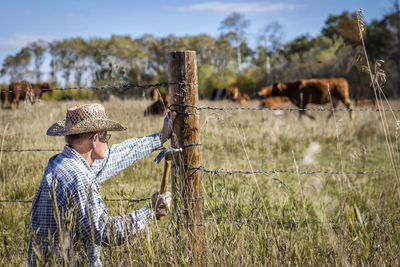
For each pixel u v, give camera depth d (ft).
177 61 8.06
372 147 26.22
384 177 16.92
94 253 6.94
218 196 8.84
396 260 7.84
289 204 12.30
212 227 8.46
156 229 7.72
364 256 7.50
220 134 24.23
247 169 18.08
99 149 7.21
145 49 200.13
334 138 28.66
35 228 6.91
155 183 16.12
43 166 16.47
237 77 130.93
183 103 8.16
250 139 27.50
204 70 141.49
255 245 8.01
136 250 7.34
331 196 14.12
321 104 43.91
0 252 8.80
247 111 43.75
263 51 187.21
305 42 145.89
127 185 15.15
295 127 32.68
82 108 7.11
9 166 17.13
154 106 31.83
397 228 9.11
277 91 46.16
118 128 7.20
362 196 13.98
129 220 7.02
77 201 6.63
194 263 7.54
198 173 8.36
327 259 8.01
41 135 19.98
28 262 7.00
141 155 8.32
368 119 33.71
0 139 18.28
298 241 8.48
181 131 8.22
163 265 7.50
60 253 6.33
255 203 8.86
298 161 21.39
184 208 8.25
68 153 7.06
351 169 18.97
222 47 214.07
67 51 178.81
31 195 14.94
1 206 13.69
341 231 8.18
